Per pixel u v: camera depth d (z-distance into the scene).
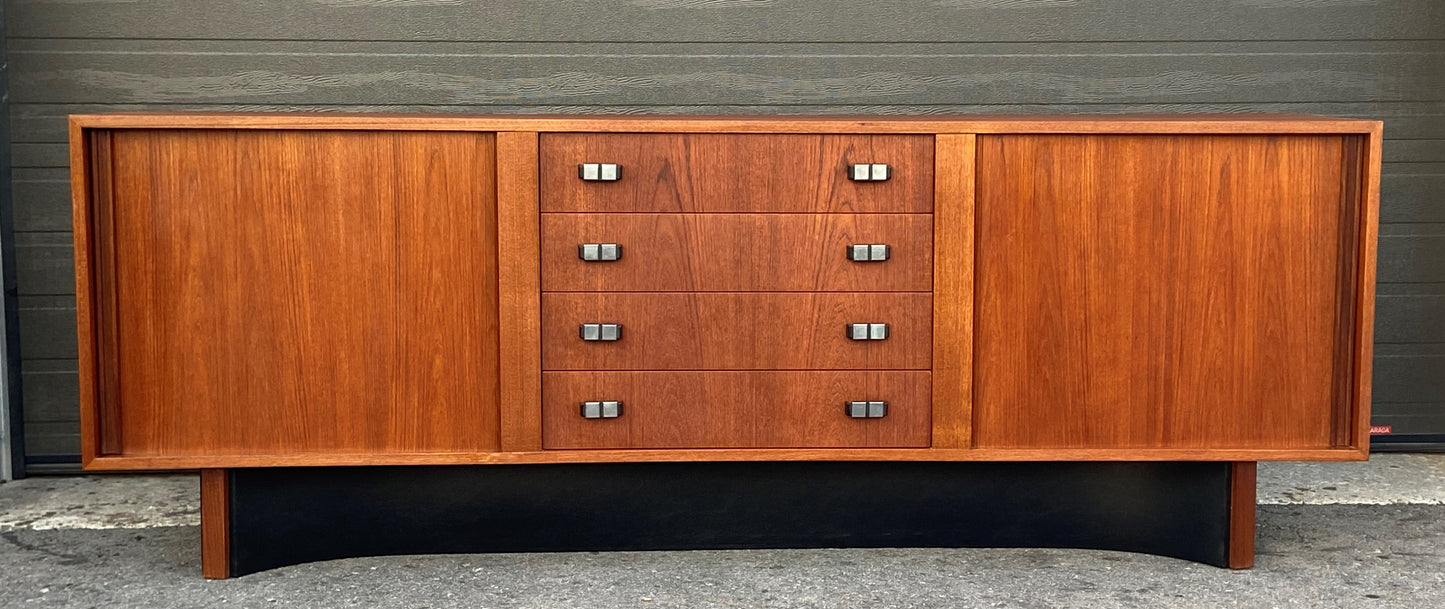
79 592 3.00
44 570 3.18
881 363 3.06
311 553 3.16
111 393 2.98
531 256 2.99
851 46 4.11
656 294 3.03
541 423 3.04
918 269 3.04
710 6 4.09
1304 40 4.13
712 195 3.01
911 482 3.21
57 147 4.00
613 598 2.94
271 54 4.02
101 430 2.98
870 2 4.10
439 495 3.17
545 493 3.19
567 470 3.19
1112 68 4.13
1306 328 3.05
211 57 4.01
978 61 4.12
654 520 3.21
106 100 3.99
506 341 3.01
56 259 4.05
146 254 2.95
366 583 3.04
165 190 2.94
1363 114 4.16
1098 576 3.08
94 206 2.93
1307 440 3.08
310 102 4.04
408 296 3.01
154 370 2.97
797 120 3.04
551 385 3.04
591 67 4.09
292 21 4.02
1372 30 4.13
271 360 3.00
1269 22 4.12
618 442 3.06
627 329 3.03
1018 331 3.05
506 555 3.25
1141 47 4.12
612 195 3.00
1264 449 3.07
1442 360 4.27
